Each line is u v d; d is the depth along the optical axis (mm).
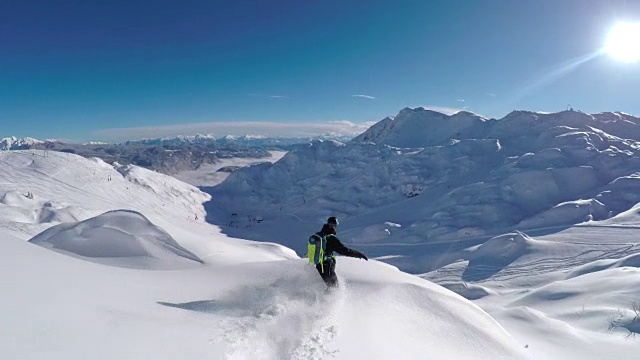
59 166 155000
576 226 85812
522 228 107562
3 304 4344
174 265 10438
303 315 6613
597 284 27781
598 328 18484
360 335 6402
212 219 190875
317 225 174375
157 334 4773
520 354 8734
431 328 7828
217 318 6012
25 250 7043
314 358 5348
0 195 77688
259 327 5828
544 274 54188
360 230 134375
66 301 5000
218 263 10820
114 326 4660
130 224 11961
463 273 66812
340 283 8336
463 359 7266
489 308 19500
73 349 3838
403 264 92438
